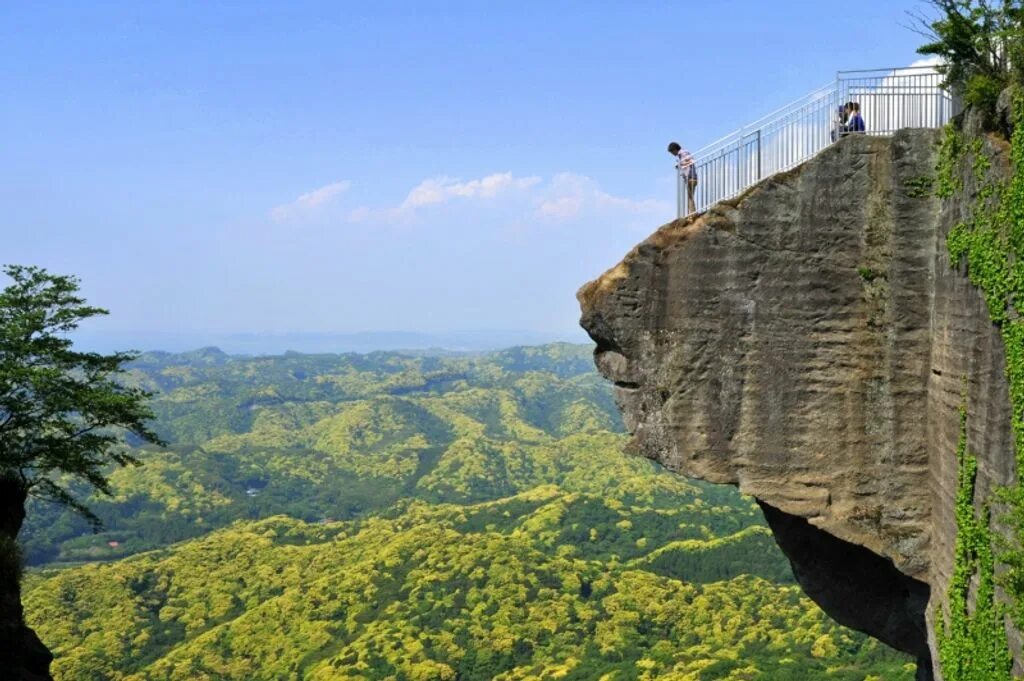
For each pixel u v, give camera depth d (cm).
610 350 1652
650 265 1584
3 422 2286
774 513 1800
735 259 1531
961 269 1272
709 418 1549
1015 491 1089
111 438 2481
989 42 1284
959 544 1255
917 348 1446
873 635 1806
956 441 1287
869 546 1472
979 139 1227
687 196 1681
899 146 1447
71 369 2481
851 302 1478
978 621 1197
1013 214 1112
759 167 1588
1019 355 1084
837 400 1488
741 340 1533
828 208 1484
